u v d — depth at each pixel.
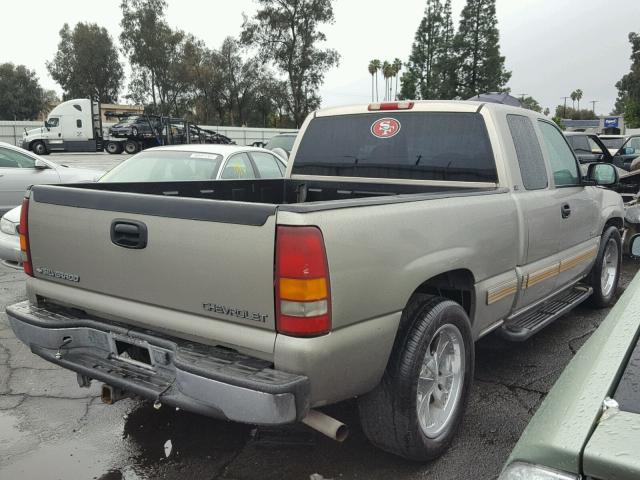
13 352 4.80
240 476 3.03
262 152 8.37
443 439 3.11
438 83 58.28
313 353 2.34
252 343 2.44
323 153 4.65
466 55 55.59
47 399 3.95
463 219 3.19
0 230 6.85
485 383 4.15
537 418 1.50
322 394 2.45
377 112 4.40
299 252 2.30
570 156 4.84
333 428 2.46
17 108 73.19
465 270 3.30
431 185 4.11
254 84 61.28
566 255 4.61
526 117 4.26
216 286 2.52
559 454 1.30
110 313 2.92
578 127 71.38
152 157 7.66
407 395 2.81
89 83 68.06
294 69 57.19
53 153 39.06
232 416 2.37
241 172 7.72
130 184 4.04
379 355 2.67
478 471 3.04
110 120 60.22
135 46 61.12
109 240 2.87
